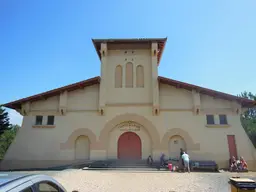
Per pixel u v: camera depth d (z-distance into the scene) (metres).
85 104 22.22
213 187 11.81
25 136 21.42
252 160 19.88
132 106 22.03
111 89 22.67
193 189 11.34
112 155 21.11
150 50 23.86
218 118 21.25
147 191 10.87
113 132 21.77
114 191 10.80
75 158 21.08
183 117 21.42
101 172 16.48
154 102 21.50
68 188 10.88
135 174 16.05
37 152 20.98
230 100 21.48
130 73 23.31
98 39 23.00
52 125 21.56
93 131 21.45
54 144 21.17
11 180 2.60
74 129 21.55
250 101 20.48
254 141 33.84
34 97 21.64
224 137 20.69
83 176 14.14
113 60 23.67
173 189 11.32
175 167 18.20
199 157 20.28
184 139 20.88
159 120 21.45
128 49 24.03
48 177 3.48
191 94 21.95
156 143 20.84
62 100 22.02
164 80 21.95
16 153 20.94
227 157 20.14
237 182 5.24
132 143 21.48
